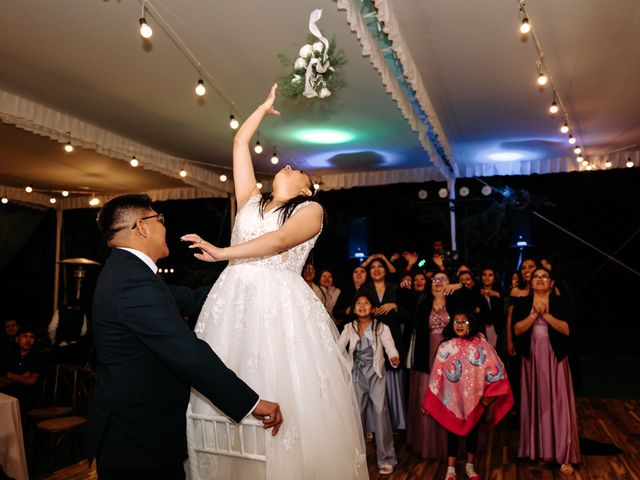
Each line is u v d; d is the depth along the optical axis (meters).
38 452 4.73
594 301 9.37
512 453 4.53
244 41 4.03
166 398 1.69
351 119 5.92
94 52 4.21
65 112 5.56
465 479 3.96
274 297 1.64
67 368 4.90
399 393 4.87
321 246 10.22
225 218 10.16
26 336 5.15
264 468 1.57
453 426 3.77
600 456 4.41
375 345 4.29
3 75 4.64
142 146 6.83
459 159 8.25
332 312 6.79
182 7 3.56
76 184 9.13
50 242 10.84
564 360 4.17
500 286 6.07
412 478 4.03
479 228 9.37
